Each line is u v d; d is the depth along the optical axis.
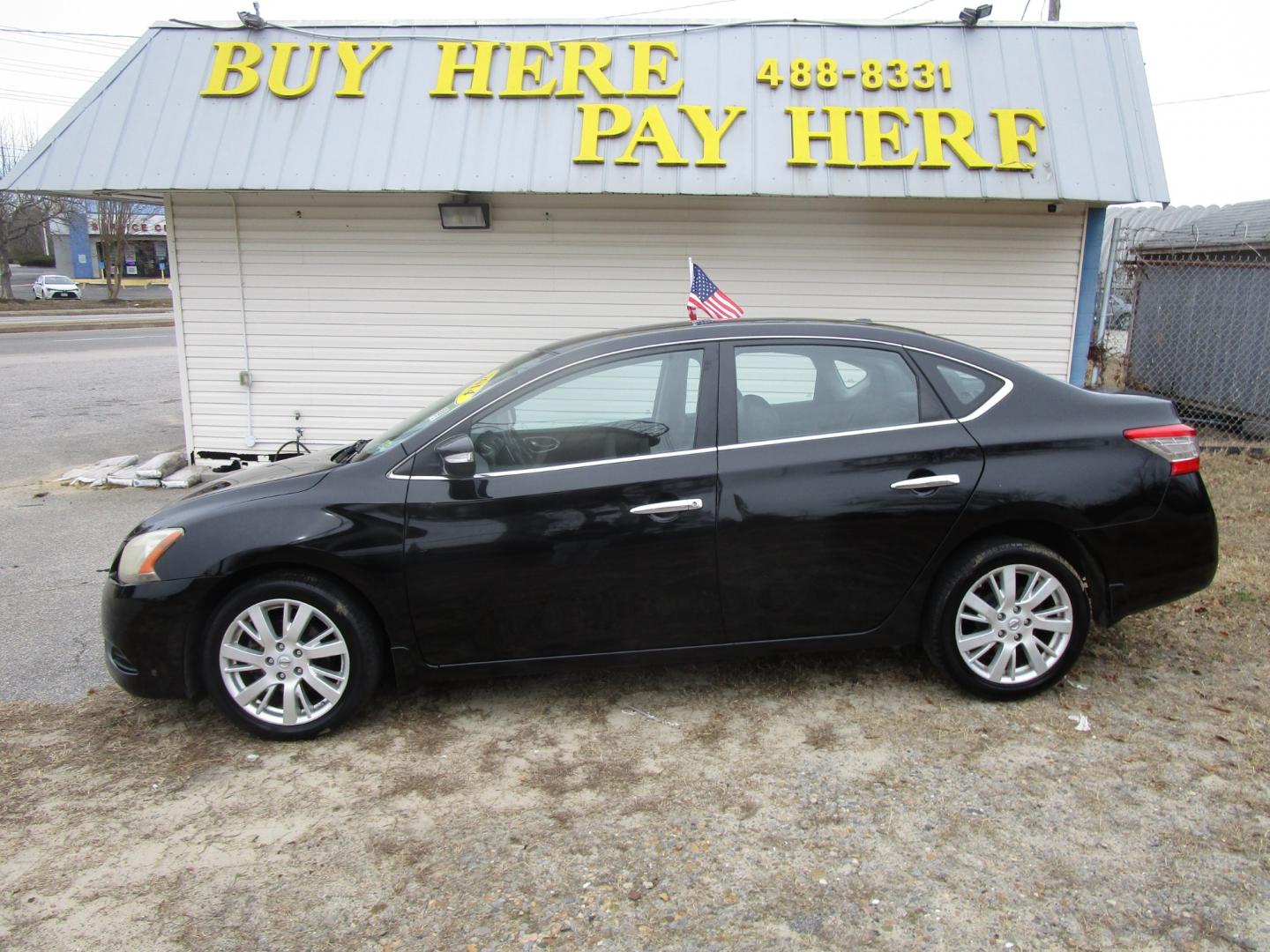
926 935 2.57
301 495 3.71
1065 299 8.56
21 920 2.73
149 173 7.98
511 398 3.81
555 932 2.62
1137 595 3.87
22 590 5.72
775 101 7.97
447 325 8.91
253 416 9.17
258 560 3.62
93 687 4.32
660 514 3.68
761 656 3.90
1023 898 2.71
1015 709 3.86
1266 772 3.36
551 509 3.67
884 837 3.02
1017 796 3.24
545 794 3.33
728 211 8.56
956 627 3.82
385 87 8.20
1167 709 3.85
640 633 3.79
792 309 8.73
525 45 8.25
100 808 3.31
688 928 2.62
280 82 8.22
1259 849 2.92
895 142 7.76
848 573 3.78
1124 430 3.85
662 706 3.98
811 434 3.81
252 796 3.38
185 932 2.67
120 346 24.98
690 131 7.89
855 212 8.52
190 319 9.02
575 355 3.89
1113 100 7.88
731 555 3.72
